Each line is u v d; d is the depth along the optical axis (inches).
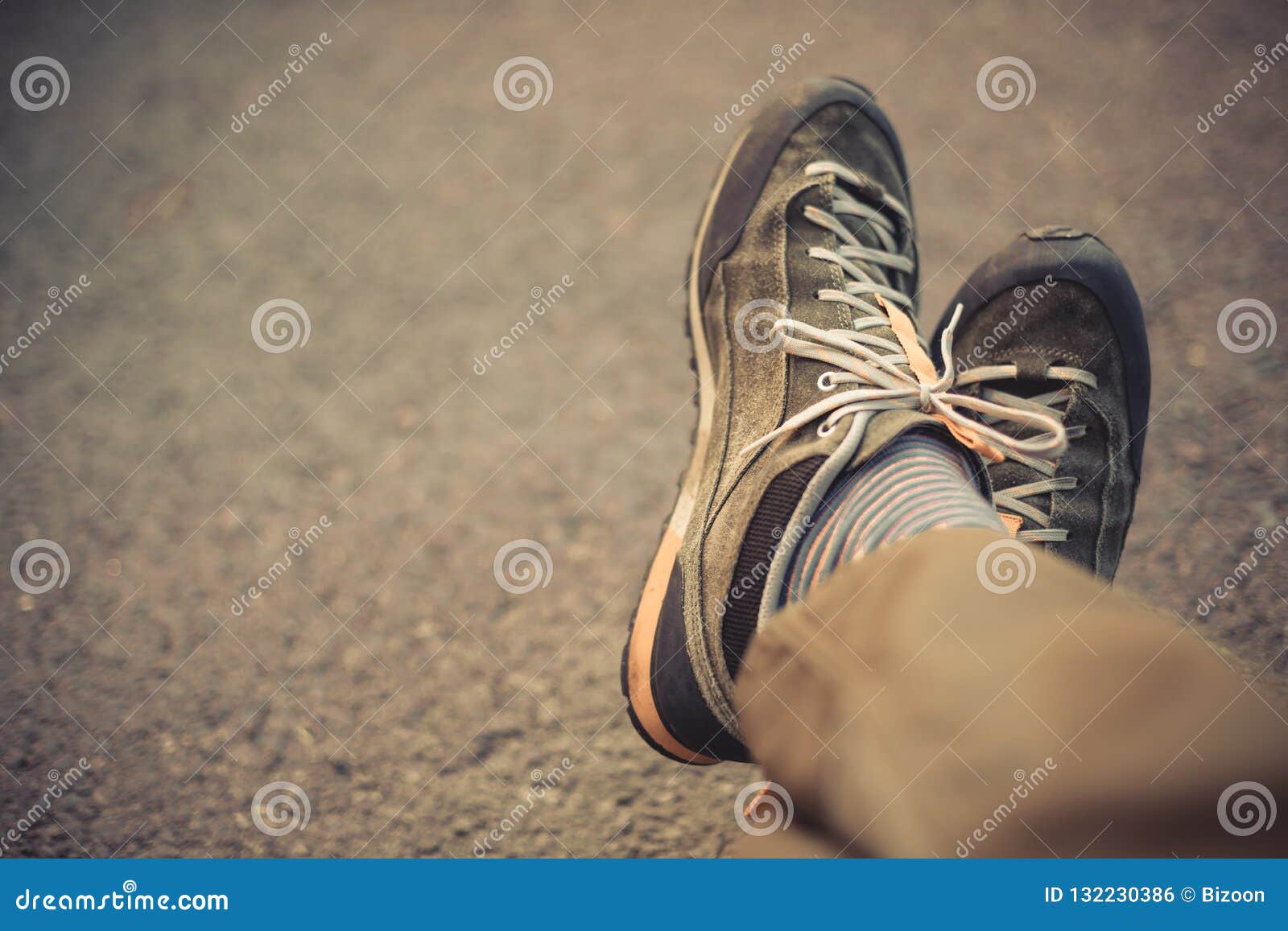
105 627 52.6
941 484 33.9
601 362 62.8
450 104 83.4
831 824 19.7
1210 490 54.2
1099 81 78.6
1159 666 17.9
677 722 41.3
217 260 72.1
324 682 49.9
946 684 19.2
